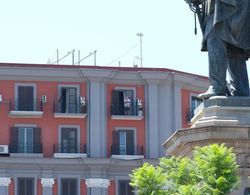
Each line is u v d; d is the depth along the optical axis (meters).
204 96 13.66
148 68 64.81
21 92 63.19
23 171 61.72
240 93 13.80
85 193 62.34
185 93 65.81
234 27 13.56
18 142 62.41
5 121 62.56
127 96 64.75
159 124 64.75
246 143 12.85
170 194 11.97
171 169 12.31
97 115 63.75
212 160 11.68
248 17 13.64
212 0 13.77
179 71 65.31
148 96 64.81
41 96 63.28
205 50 14.16
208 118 13.20
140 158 63.47
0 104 62.81
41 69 63.34
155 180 12.12
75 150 63.00
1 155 61.62
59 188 62.06
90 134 63.50
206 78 66.75
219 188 11.53
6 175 61.47
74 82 63.94
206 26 13.89
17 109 62.81
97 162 62.25
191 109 65.81
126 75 64.69
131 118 64.19
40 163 61.81
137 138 64.25
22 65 63.16
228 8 13.57
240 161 12.81
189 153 13.16
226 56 13.74
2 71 63.03
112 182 62.91
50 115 63.22
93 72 63.88
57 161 62.06
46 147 62.72
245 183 12.76
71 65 63.66
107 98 64.31
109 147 63.66
